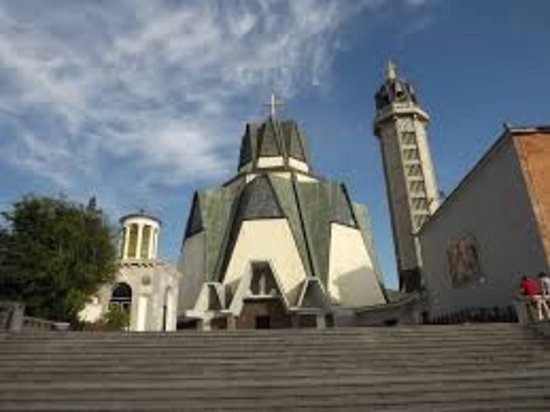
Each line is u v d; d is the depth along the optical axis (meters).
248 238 45.62
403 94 66.25
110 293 31.77
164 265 34.94
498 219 21.02
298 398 9.67
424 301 35.38
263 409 9.36
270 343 13.13
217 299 43.19
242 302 40.91
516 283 19.55
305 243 46.00
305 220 47.19
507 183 20.20
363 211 52.91
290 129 55.72
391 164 62.78
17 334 13.38
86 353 12.45
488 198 21.86
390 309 39.28
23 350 12.53
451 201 25.83
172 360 11.98
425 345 12.84
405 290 54.62
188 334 13.71
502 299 20.64
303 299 42.31
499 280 20.95
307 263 44.72
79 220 24.06
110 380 10.88
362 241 49.12
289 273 43.78
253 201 47.38
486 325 14.13
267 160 53.25
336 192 49.72
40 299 21.78
